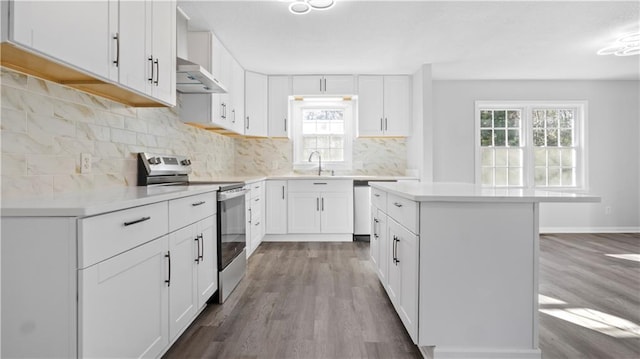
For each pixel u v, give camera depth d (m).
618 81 5.23
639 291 2.68
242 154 5.09
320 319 2.17
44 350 1.09
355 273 3.12
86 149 1.93
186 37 2.91
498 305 1.67
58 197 1.46
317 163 5.15
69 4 1.29
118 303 1.28
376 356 1.75
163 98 2.09
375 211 2.85
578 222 5.27
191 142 3.50
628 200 5.27
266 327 2.06
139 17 1.79
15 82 1.47
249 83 4.53
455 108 5.23
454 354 1.66
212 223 2.31
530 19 3.08
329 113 5.20
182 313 1.84
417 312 1.67
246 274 3.10
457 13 2.96
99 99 2.04
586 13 2.97
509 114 5.31
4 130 1.42
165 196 1.61
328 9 2.87
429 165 4.40
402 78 4.76
